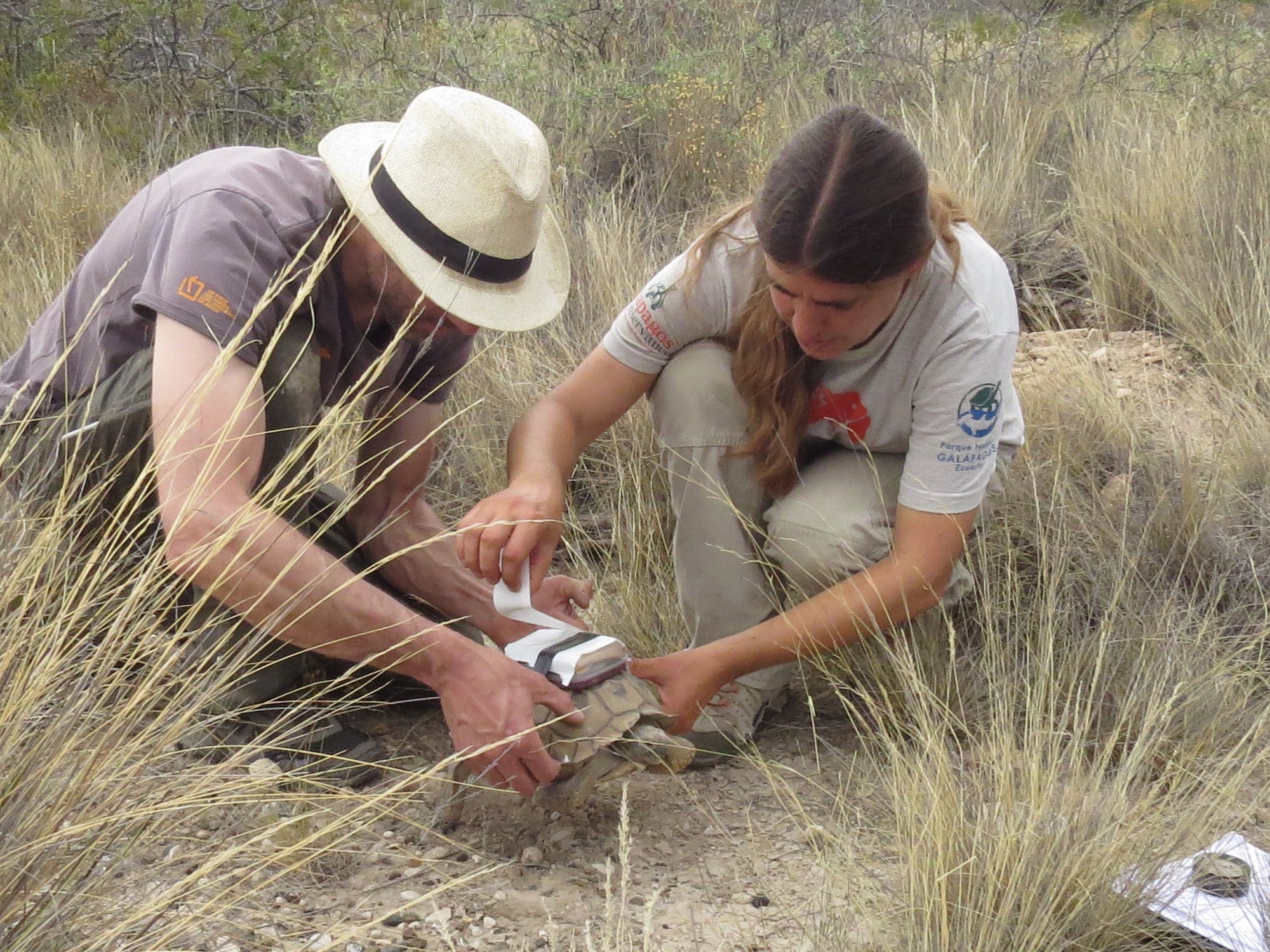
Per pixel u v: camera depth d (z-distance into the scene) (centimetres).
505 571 192
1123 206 414
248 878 155
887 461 217
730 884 185
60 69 605
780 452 209
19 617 145
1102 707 216
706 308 208
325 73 547
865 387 204
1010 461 224
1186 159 429
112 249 195
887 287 175
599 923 175
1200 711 209
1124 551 243
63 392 201
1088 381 302
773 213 171
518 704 174
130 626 168
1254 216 393
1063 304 404
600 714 180
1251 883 169
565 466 210
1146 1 691
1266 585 248
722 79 527
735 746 217
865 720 222
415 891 179
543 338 346
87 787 142
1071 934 164
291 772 185
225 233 177
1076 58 627
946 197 203
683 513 217
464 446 302
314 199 189
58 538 156
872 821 197
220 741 200
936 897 161
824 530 206
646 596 249
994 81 571
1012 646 226
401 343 204
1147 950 164
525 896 180
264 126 593
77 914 139
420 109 179
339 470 233
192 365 172
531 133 182
